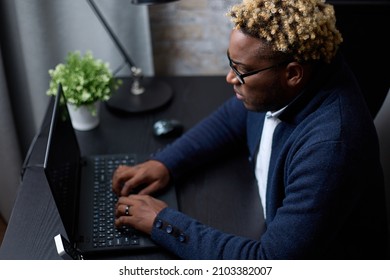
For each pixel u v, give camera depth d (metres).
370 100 1.52
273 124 1.09
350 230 1.09
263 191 1.16
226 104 1.34
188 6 1.71
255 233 1.11
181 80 1.66
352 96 0.92
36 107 1.75
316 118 0.92
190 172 1.27
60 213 0.96
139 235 1.07
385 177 1.28
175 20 1.74
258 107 0.98
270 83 0.91
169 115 1.50
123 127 1.44
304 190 0.88
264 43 0.86
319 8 0.89
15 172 1.75
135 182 1.18
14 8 1.53
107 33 1.70
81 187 1.21
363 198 1.05
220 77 1.67
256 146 1.21
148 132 1.42
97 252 1.04
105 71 1.39
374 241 1.13
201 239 1.01
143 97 1.55
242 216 1.15
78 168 1.24
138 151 1.35
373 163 0.93
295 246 0.90
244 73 0.91
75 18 1.64
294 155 0.94
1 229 1.80
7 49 1.62
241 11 0.87
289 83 0.91
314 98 0.94
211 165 1.29
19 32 1.58
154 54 1.84
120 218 1.08
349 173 0.87
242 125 1.31
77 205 1.15
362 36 1.46
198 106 1.54
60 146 1.06
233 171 1.27
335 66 0.94
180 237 1.02
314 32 0.85
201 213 1.16
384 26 1.44
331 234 0.92
